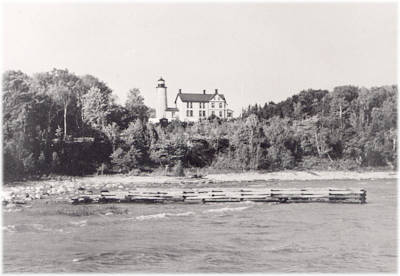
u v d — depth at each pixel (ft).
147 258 90.02
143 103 410.93
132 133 293.02
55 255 91.20
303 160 313.53
